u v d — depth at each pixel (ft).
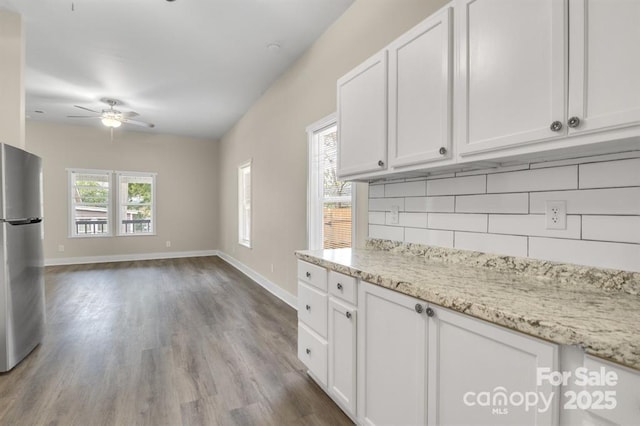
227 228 23.12
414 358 4.13
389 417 4.57
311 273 6.66
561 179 4.23
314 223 11.12
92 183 22.06
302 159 11.74
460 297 3.53
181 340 9.16
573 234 4.11
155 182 23.77
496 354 3.18
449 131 4.62
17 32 9.17
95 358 8.05
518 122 3.75
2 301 7.28
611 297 3.53
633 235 3.60
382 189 7.51
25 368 7.54
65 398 6.33
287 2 8.86
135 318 11.02
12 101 9.09
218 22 9.75
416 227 6.59
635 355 2.24
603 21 3.04
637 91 2.83
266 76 13.69
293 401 6.26
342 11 9.28
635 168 3.58
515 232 4.77
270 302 12.98
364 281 5.07
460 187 5.64
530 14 3.60
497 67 3.97
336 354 5.80
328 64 10.07
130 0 8.71
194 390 6.63
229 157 22.59
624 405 2.32
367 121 6.31
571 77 3.26
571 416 2.64
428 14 6.54
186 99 16.33
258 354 8.30
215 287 15.37
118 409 5.98
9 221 7.44
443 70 4.68
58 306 12.33
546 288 3.92
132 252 23.12
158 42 10.86
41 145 20.48
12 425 5.52
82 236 21.62
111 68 12.76
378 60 5.98
